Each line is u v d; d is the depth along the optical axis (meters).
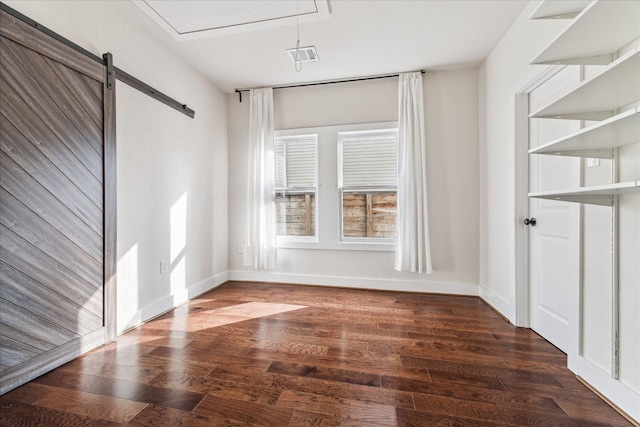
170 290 2.71
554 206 1.99
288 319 2.47
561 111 1.43
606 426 1.25
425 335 2.15
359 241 3.45
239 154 3.70
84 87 1.87
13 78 1.50
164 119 2.62
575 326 1.63
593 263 1.52
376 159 3.39
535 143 2.21
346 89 3.39
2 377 1.46
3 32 1.45
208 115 3.31
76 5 1.85
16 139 1.52
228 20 2.29
